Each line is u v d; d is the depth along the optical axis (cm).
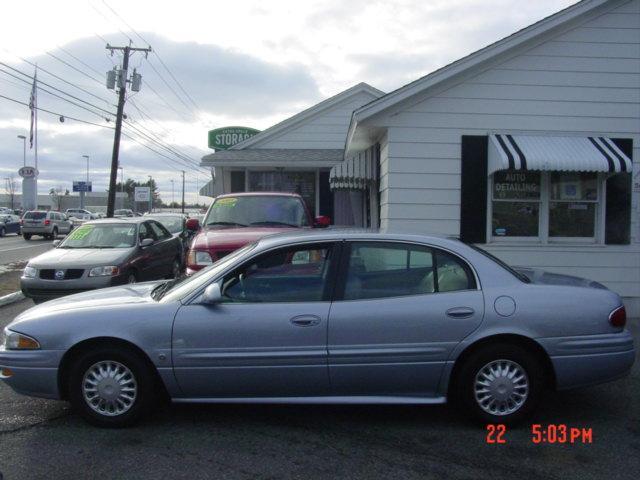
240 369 439
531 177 920
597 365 449
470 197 916
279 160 1750
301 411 492
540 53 909
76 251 1014
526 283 459
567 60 910
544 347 442
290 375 439
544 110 914
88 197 10894
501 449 416
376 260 458
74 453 408
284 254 458
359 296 446
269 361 437
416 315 438
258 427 456
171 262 1267
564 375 447
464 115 914
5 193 10162
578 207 928
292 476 374
